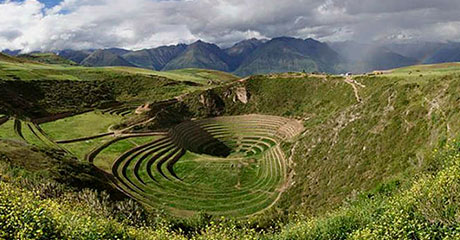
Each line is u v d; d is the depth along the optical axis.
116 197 42.41
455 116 32.47
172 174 65.81
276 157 71.31
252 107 114.75
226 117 112.44
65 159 48.16
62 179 36.97
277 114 106.00
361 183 37.62
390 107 48.62
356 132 51.12
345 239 15.45
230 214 47.75
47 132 77.19
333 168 48.00
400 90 50.22
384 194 22.55
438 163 21.47
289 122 96.69
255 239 17.00
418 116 40.84
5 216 12.02
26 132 69.88
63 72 142.75
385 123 46.03
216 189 59.38
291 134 86.19
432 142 32.94
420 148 34.38
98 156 63.88
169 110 108.56
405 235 12.40
